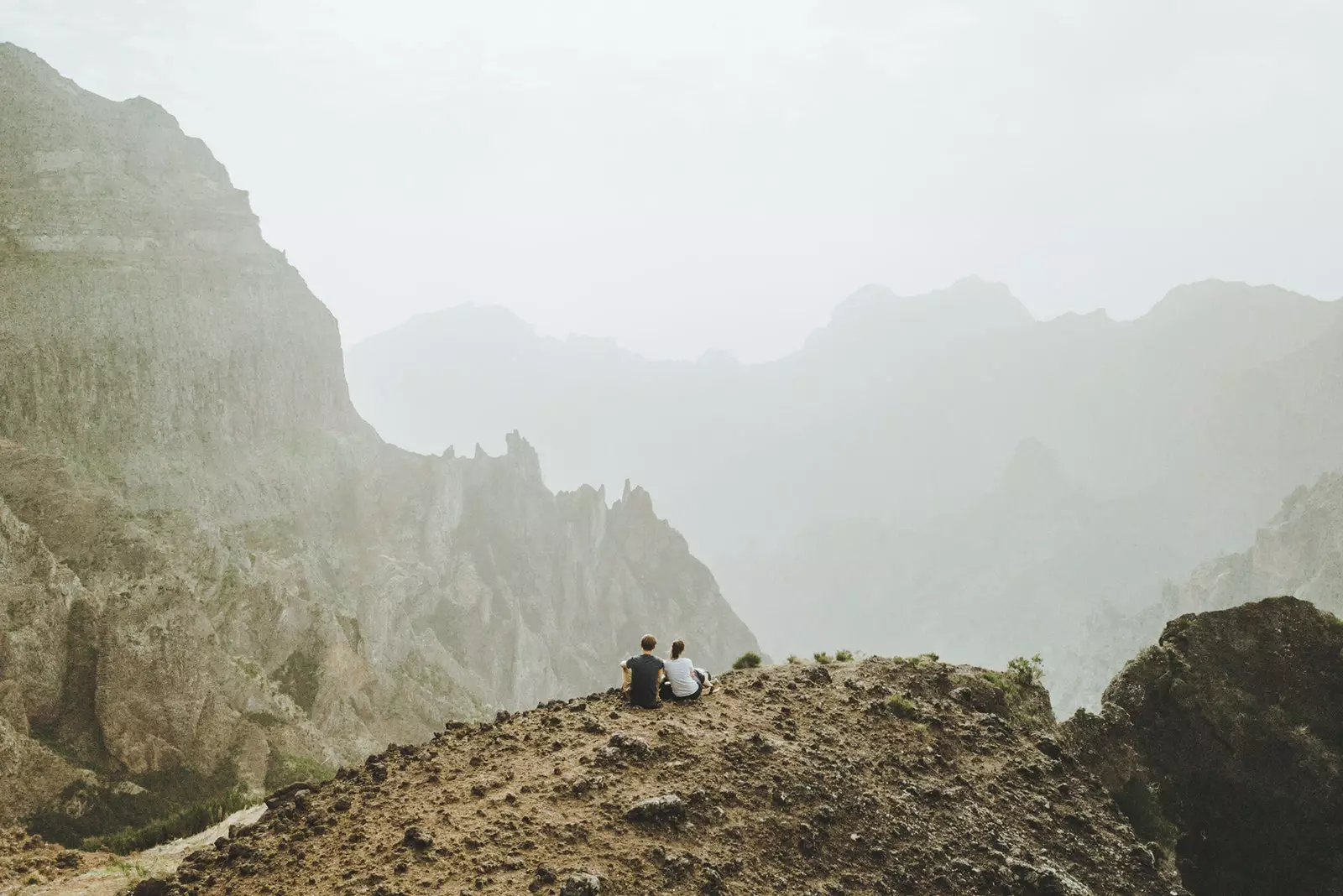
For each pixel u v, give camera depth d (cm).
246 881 907
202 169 14962
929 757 1460
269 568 10362
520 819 1013
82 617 6875
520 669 13838
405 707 9769
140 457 10300
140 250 11756
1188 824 1784
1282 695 1970
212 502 10862
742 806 1152
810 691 1634
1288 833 1772
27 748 5812
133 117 14212
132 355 10662
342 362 15388
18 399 9438
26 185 11244
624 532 18712
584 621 16638
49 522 7506
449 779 1155
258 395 12812
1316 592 14200
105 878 1372
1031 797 1464
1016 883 1210
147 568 7600
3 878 1370
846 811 1220
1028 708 1839
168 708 6719
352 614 11325
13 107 11781
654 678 1462
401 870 894
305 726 7706
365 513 13675
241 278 13238
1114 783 1770
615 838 1004
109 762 6362
